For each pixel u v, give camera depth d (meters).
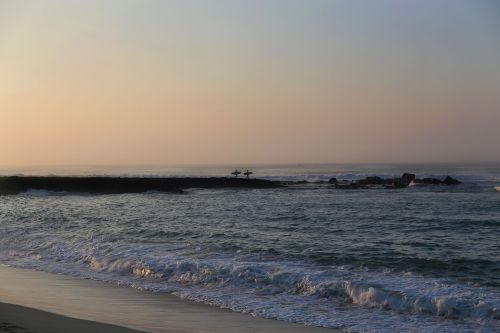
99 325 7.80
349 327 8.47
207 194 49.75
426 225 22.80
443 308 9.30
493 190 52.47
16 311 8.52
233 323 8.52
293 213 28.62
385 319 8.94
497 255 15.10
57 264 14.18
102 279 12.20
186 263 13.00
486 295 10.09
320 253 15.09
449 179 61.94
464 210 30.59
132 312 9.07
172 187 53.81
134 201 39.81
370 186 60.19
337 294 10.47
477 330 8.33
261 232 20.08
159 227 21.56
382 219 25.28
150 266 13.09
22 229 20.88
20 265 14.09
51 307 9.12
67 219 25.05
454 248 16.55
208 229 20.92
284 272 12.09
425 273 12.51
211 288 11.23
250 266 12.59
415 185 60.28
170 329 7.92
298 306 9.77
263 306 9.75
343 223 23.55
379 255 14.90
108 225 22.36
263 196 46.19
